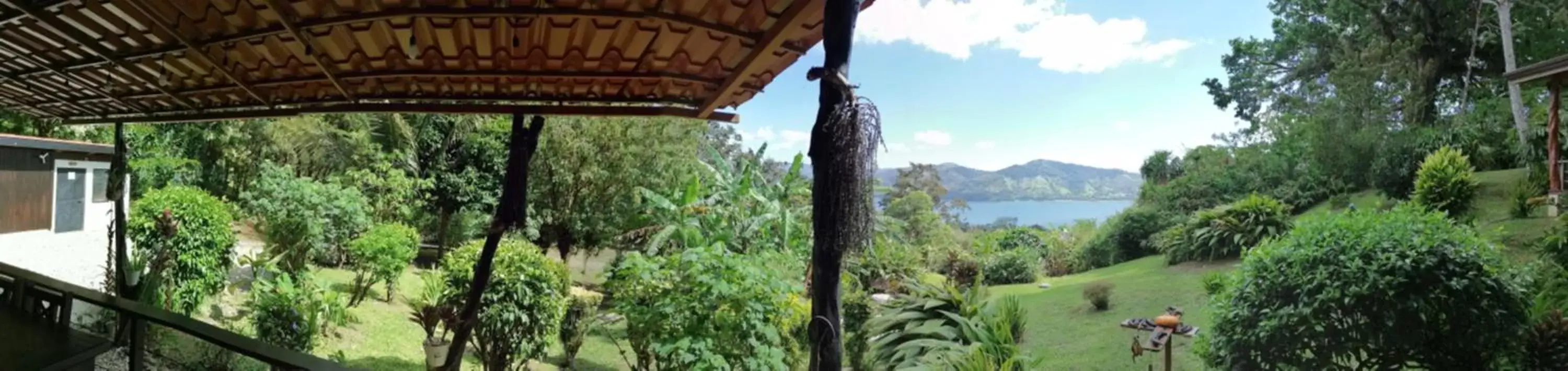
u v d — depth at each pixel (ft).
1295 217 37.96
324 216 29.12
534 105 10.26
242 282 26.16
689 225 35.70
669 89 9.54
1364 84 46.21
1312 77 65.36
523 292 18.88
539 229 43.19
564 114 10.35
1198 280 30.17
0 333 9.64
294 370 6.66
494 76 8.82
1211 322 16.53
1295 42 67.46
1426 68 50.60
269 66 9.00
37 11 7.33
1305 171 43.39
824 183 5.51
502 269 18.98
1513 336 13.21
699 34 7.09
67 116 14.70
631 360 24.04
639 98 10.05
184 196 22.03
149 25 7.70
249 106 11.38
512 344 18.94
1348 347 13.62
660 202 36.01
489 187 46.62
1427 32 52.39
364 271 28.22
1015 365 19.61
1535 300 14.88
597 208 42.98
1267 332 14.25
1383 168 37.68
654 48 7.71
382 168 39.91
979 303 24.56
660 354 15.52
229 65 8.98
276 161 39.88
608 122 42.04
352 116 41.98
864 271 31.53
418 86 9.57
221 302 23.58
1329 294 13.53
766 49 6.96
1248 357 14.87
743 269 16.19
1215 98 79.41
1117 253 46.39
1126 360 20.63
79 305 12.53
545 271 19.84
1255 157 50.06
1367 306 13.44
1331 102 44.96
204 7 6.97
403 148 44.52
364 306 27.94
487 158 46.96
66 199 23.31
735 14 6.47
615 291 18.79
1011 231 59.11
